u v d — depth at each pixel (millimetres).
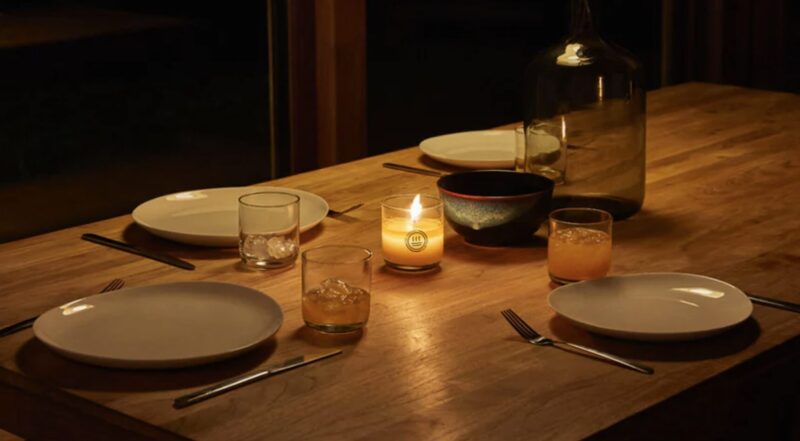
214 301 1496
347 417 1212
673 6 4203
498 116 3891
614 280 1549
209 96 3172
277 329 1379
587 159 1891
